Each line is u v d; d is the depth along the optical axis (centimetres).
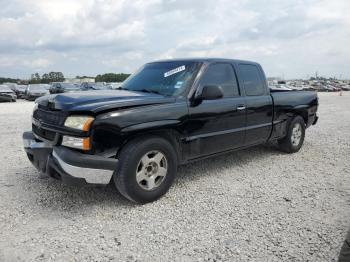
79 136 333
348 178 484
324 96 3878
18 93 3078
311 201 391
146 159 370
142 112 364
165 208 368
